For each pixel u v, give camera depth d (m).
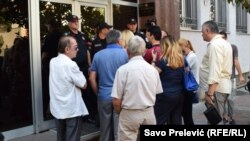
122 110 4.26
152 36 5.59
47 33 7.06
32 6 6.71
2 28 6.39
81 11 7.94
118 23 9.09
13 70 6.54
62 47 5.04
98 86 5.43
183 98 5.42
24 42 6.68
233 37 14.38
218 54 5.18
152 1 9.45
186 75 5.34
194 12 11.88
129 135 4.25
